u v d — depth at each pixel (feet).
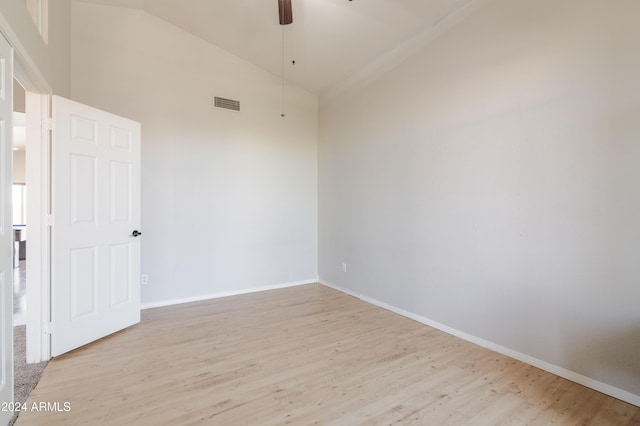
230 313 11.67
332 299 13.58
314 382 7.09
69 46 10.39
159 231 12.33
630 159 6.31
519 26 8.05
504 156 8.41
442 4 9.41
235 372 7.50
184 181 12.83
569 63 7.15
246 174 14.35
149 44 12.05
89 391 6.67
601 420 5.87
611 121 6.54
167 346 8.87
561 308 7.35
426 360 8.15
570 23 7.12
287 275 15.67
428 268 10.62
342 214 14.83
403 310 11.60
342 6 10.09
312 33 11.66
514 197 8.20
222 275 13.82
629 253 6.34
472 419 5.88
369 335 9.77
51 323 7.99
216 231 13.61
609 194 6.58
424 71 10.66
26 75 6.97
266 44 12.82
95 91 11.14
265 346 8.93
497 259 8.61
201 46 13.14
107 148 9.31
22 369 7.52
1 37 5.35
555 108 7.40
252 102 14.47
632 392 6.32
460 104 9.50
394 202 11.94
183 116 12.78
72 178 8.37
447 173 9.93
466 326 9.43
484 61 8.85
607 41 6.58
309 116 16.30
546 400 6.47
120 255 9.77
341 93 14.78
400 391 6.75
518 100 8.10
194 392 6.66
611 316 6.59
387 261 12.29
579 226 7.03
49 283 7.97
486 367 7.79
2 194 5.49
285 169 15.52
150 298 12.21
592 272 6.84
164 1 11.14
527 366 7.84
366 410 6.11
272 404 6.28
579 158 7.00
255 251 14.69
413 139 11.10
